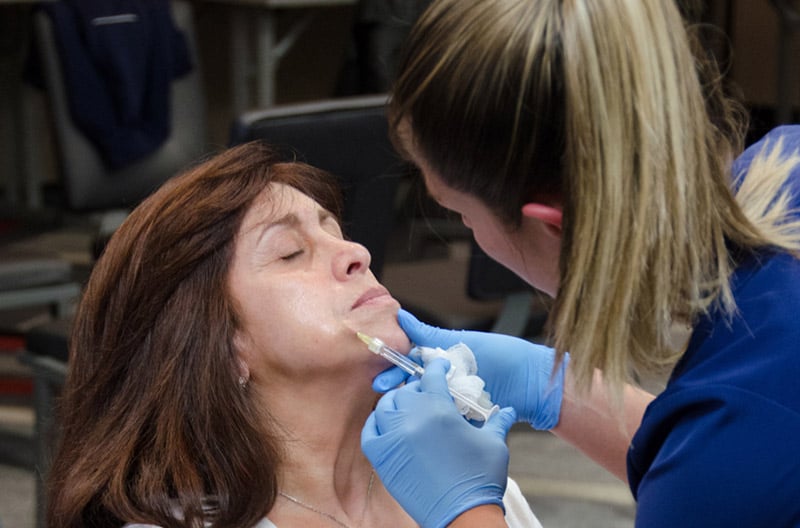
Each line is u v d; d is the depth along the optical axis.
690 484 1.19
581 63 1.12
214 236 1.51
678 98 1.13
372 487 1.62
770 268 1.22
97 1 3.94
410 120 1.24
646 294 1.15
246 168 1.57
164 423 1.48
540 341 3.16
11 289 3.35
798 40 6.22
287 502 1.54
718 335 1.22
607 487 3.60
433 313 3.03
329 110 2.47
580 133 1.12
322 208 1.62
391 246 5.28
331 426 1.53
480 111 1.17
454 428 1.41
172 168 4.15
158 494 1.45
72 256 5.54
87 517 1.49
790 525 1.17
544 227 1.23
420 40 1.22
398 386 1.54
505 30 1.16
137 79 3.99
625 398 1.70
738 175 1.33
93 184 3.96
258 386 1.53
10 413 4.11
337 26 6.94
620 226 1.13
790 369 1.17
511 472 3.70
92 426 1.54
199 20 6.75
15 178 6.61
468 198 1.25
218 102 6.86
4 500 3.48
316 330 1.49
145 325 1.50
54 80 3.88
